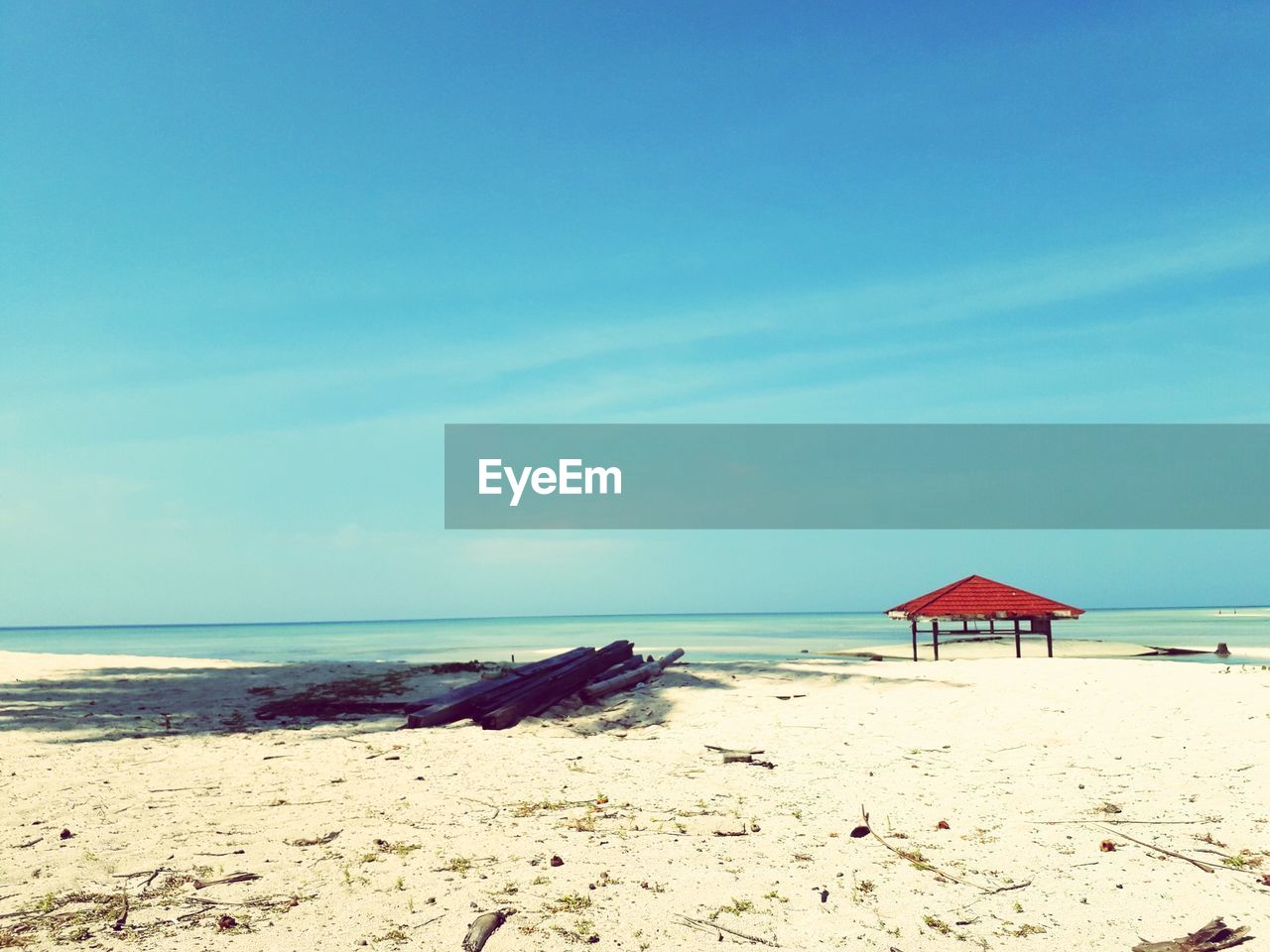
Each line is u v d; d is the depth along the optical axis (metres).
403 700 16.47
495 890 5.32
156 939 4.58
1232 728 10.46
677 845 6.33
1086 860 5.91
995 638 23.75
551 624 124.25
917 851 6.15
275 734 12.45
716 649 39.44
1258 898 5.13
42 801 7.95
